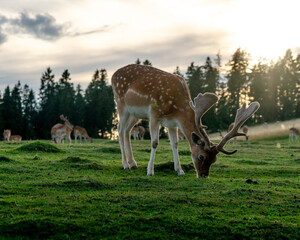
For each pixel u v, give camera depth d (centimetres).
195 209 534
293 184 793
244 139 3412
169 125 838
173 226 460
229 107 5981
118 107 940
